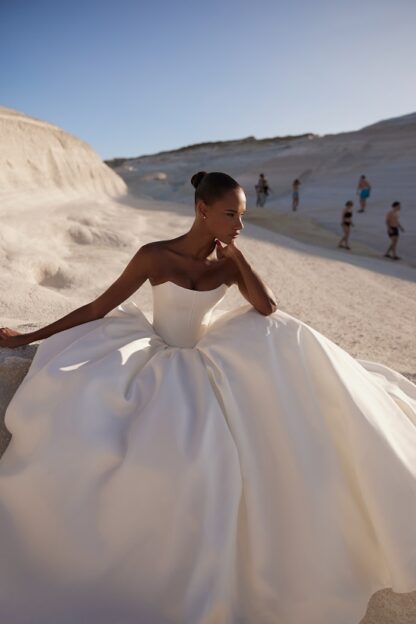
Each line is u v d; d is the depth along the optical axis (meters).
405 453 2.12
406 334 7.46
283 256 13.30
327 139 47.31
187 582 1.80
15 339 2.79
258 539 1.93
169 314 2.58
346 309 8.82
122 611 1.83
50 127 19.48
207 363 2.31
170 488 1.89
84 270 8.58
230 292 8.79
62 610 1.85
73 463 1.98
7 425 2.32
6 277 6.29
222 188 2.33
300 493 2.00
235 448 1.99
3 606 1.86
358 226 23.09
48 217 11.79
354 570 1.98
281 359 2.23
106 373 2.16
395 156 39.12
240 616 1.86
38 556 1.95
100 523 1.92
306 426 2.12
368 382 2.36
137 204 20.62
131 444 1.97
